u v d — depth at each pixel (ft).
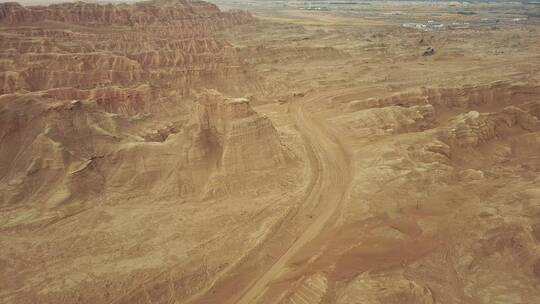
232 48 297.53
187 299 110.22
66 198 141.79
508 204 151.12
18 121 153.58
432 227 137.90
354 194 157.79
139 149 159.02
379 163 180.75
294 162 179.42
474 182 169.07
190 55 287.48
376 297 105.91
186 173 155.74
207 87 271.90
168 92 253.03
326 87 299.17
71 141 156.46
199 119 165.17
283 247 129.29
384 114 225.56
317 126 228.02
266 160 167.22
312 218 143.74
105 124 173.06
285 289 112.27
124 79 254.88
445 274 118.73
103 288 109.81
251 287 113.80
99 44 319.47
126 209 143.13
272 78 314.55
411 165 178.60
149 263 119.24
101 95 220.23
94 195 147.13
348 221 141.69
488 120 221.87
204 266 119.44
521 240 130.00
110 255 122.11
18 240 125.80
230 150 160.66
